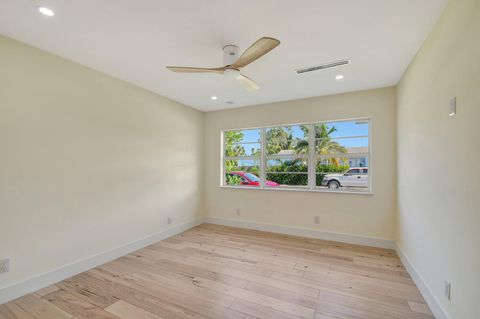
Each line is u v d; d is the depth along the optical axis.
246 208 4.44
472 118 1.37
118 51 2.37
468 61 1.41
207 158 4.88
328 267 2.76
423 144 2.19
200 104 4.34
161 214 3.75
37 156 2.27
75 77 2.60
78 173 2.62
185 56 2.48
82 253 2.64
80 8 1.71
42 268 2.29
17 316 1.87
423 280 2.17
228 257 3.05
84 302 2.06
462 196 1.49
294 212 4.01
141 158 3.42
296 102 4.03
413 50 2.32
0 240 2.02
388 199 3.38
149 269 2.71
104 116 2.91
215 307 1.99
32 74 2.25
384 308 1.98
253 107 4.41
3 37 2.07
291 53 2.39
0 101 2.04
